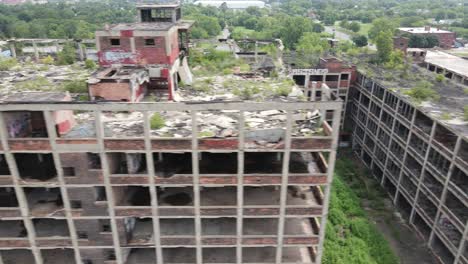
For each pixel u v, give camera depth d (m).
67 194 30.56
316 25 162.88
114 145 28.52
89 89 34.88
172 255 35.53
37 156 33.16
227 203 32.50
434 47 122.69
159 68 38.97
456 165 40.44
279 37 124.88
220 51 58.44
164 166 32.12
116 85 34.72
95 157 30.78
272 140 29.27
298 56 78.88
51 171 31.42
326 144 28.86
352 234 47.56
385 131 59.22
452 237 41.91
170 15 50.31
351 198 55.22
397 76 65.38
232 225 34.91
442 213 42.78
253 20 176.25
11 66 48.88
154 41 38.41
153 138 28.25
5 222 35.06
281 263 34.22
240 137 28.34
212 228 34.41
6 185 30.06
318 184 30.47
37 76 44.31
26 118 31.30
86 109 27.09
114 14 175.25
